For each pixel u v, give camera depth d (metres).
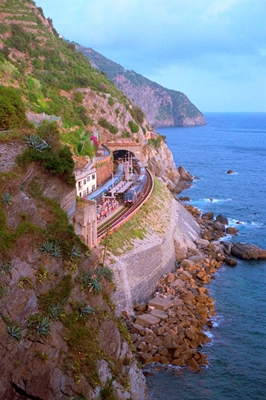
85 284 41.59
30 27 136.00
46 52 131.25
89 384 37.19
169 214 89.00
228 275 76.25
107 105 131.50
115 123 131.62
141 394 43.72
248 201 130.12
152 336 52.69
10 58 115.38
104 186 87.19
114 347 42.16
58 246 40.50
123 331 45.25
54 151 46.56
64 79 127.12
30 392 35.22
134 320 57.09
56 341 36.84
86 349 38.34
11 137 44.91
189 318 57.38
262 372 50.25
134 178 99.56
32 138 45.00
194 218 105.19
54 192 45.06
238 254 84.50
